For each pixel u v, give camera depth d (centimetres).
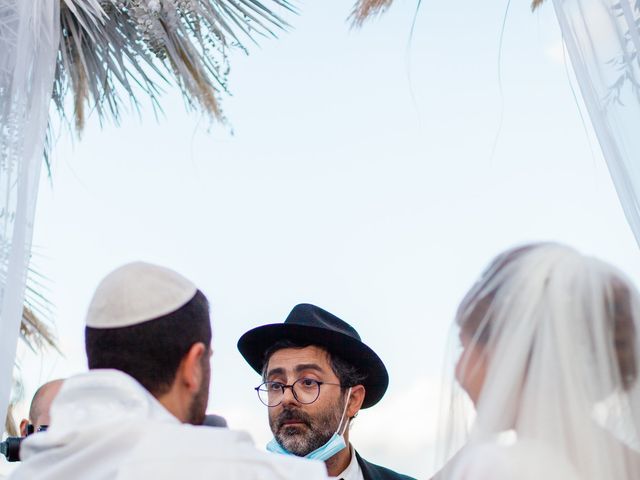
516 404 190
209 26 465
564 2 329
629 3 316
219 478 186
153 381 201
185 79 451
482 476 177
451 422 202
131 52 474
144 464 183
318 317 362
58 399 197
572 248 207
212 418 254
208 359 211
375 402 371
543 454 181
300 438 344
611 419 189
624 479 182
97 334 204
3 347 312
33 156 338
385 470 361
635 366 193
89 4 438
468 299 207
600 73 318
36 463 190
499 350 194
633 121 311
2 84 336
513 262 205
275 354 356
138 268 211
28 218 328
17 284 320
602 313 194
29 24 344
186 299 208
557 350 190
